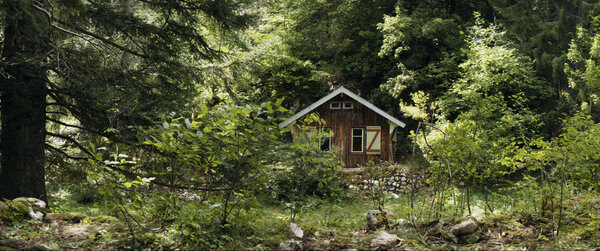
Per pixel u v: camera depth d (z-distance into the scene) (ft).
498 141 39.83
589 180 21.79
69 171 41.32
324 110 80.69
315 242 18.22
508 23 82.02
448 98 75.31
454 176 23.56
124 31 34.88
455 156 22.34
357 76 103.40
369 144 79.41
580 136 19.80
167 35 36.35
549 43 75.31
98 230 19.66
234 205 18.30
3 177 33.91
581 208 20.35
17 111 33.86
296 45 99.55
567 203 21.34
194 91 40.57
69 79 33.78
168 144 17.89
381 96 96.27
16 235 18.62
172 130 17.53
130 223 19.70
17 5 23.07
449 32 89.81
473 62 67.92
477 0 99.91
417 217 23.41
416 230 19.22
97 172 17.85
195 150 17.48
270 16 100.42
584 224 18.99
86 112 35.55
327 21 105.09
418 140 33.30
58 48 33.55
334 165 24.31
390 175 62.28
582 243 17.12
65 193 47.80
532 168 21.89
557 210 20.34
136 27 34.68
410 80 85.61
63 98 36.04
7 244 17.28
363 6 102.99
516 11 78.48
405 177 61.57
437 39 88.79
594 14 69.51
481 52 68.59
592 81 41.65
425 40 91.45
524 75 70.44
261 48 85.56
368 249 17.19
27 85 33.42
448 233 18.24
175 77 39.11
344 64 104.01
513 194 25.67
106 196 17.63
